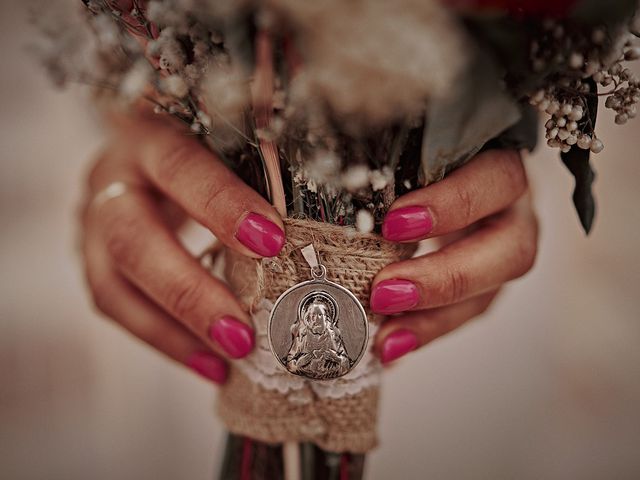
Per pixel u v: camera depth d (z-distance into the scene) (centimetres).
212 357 24
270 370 21
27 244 44
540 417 44
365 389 21
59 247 44
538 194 42
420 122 17
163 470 43
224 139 19
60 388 43
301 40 14
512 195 21
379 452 43
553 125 18
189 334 25
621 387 44
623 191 42
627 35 16
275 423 21
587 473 44
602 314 44
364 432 22
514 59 16
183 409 43
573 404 44
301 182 18
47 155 44
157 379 43
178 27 16
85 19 20
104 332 43
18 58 42
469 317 24
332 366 20
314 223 19
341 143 17
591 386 44
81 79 20
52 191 44
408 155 18
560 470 44
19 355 43
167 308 23
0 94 43
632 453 44
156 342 25
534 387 44
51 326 44
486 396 44
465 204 20
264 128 17
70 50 20
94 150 44
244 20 15
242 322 21
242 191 20
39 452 43
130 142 27
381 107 15
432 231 19
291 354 20
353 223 19
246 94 17
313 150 17
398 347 22
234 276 22
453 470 43
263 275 20
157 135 23
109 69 20
